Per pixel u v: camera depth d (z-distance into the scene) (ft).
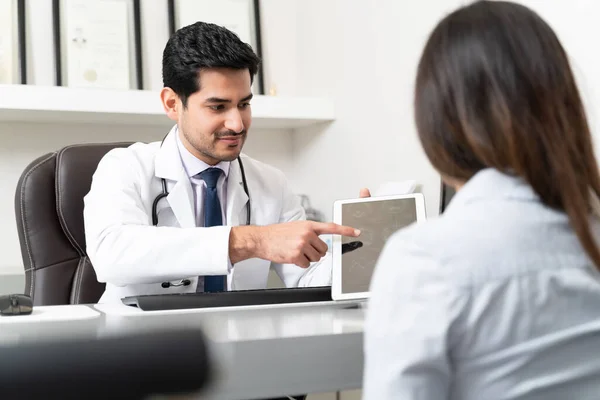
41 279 5.77
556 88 2.05
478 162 2.12
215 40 5.36
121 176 5.38
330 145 8.77
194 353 0.99
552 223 2.01
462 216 2.02
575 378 1.95
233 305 4.11
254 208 5.93
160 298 3.92
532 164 2.01
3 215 8.29
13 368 0.93
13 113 7.64
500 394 1.92
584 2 5.15
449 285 1.89
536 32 2.08
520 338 1.91
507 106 2.01
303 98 8.53
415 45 6.96
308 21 9.30
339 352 2.81
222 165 5.73
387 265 2.00
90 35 8.36
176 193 5.43
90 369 0.95
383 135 7.61
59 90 7.47
